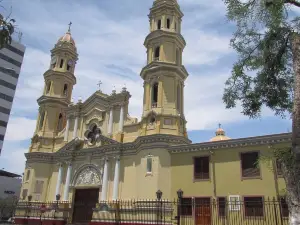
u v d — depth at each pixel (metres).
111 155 35.66
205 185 28.67
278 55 15.85
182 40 37.94
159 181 30.02
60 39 49.22
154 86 35.62
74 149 39.16
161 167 30.56
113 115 37.94
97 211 32.72
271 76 16.48
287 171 12.05
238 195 26.86
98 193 35.78
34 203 38.81
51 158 41.50
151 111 33.34
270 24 15.11
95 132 38.94
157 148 31.19
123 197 33.09
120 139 35.75
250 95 16.88
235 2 15.65
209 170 28.95
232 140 28.38
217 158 28.98
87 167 37.56
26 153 42.31
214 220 27.14
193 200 28.08
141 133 33.31
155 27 38.41
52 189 39.69
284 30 15.12
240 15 15.56
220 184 28.00
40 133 42.97
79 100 42.03
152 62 35.50
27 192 39.94
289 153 12.78
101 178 35.53
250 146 27.69
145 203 29.69
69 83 47.03
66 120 42.84
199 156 29.86
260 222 25.09
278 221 24.31
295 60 13.70
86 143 38.94
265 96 16.75
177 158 30.92
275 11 14.47
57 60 47.09
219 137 44.69
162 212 28.61
